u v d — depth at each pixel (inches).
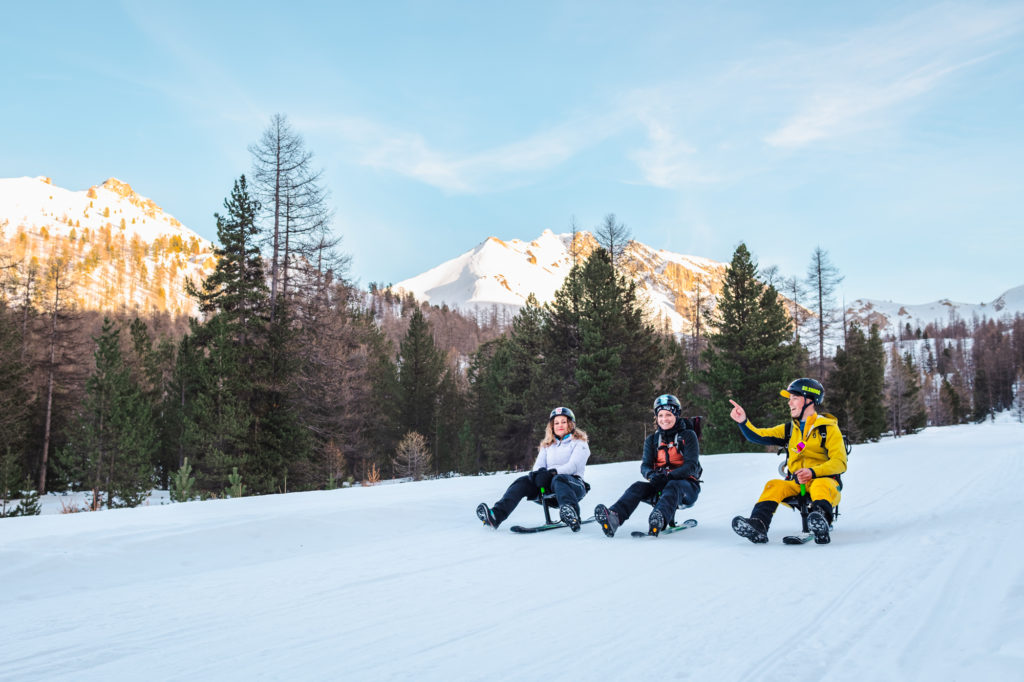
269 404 1069.1
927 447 780.6
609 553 193.5
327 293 1179.9
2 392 1339.8
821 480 203.8
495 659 105.0
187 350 1631.4
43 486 1535.4
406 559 192.4
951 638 107.0
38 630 127.9
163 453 1681.8
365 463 1617.9
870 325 2316.7
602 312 1376.7
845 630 114.1
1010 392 4672.7
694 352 2161.7
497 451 1860.2
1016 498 285.4
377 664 104.2
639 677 94.7
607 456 1332.4
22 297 1651.1
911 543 191.6
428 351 2204.7
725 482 400.8
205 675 101.2
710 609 130.5
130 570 182.4
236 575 177.3
